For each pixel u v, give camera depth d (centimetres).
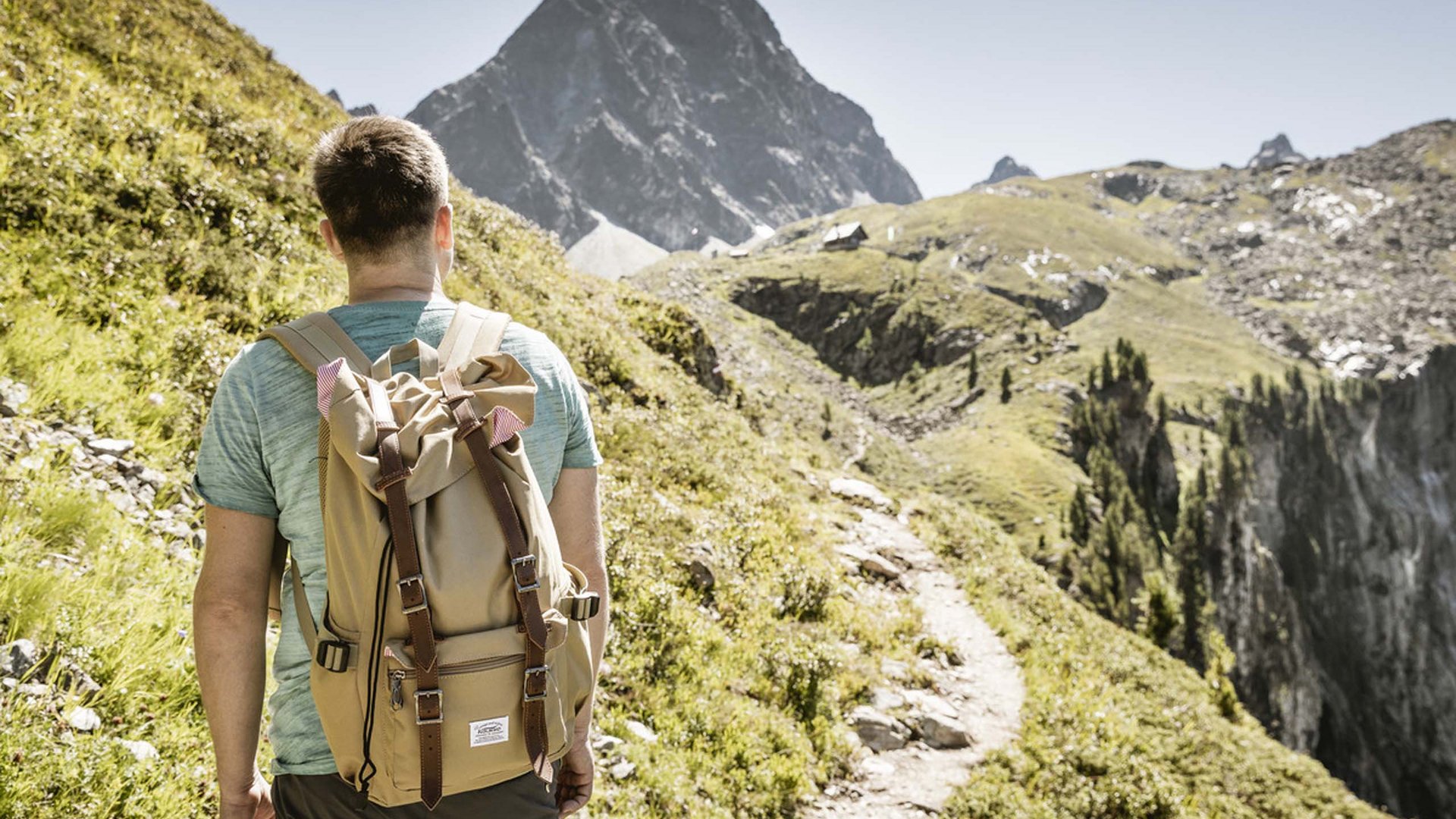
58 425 705
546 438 213
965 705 1392
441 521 173
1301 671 17688
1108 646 2061
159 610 536
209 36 2153
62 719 415
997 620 1772
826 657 1175
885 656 1440
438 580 169
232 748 190
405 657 168
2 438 636
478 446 184
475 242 1984
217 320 1033
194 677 492
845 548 1873
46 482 587
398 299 214
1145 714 1669
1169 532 18262
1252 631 17475
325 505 179
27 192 999
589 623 223
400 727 169
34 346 768
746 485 1806
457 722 170
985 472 16875
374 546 172
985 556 2266
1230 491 18350
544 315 1842
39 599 468
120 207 1108
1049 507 16088
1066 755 1298
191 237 1162
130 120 1325
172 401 831
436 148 228
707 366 2747
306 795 191
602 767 751
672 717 905
